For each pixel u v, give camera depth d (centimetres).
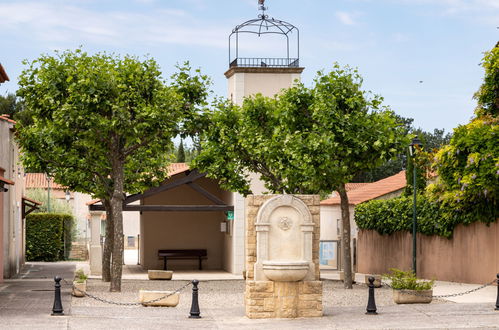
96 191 2798
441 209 2736
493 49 2591
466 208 2556
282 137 2527
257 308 1689
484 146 2359
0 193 2786
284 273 1656
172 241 3981
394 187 3784
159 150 2550
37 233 4591
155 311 1859
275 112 2534
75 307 1936
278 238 1691
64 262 4525
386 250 3297
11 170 3247
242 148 2777
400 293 1936
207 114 2434
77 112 2245
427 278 2895
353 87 2406
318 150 2306
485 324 1570
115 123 2231
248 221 1714
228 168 2764
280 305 1692
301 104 2489
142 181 3005
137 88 2312
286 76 3588
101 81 2245
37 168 2656
